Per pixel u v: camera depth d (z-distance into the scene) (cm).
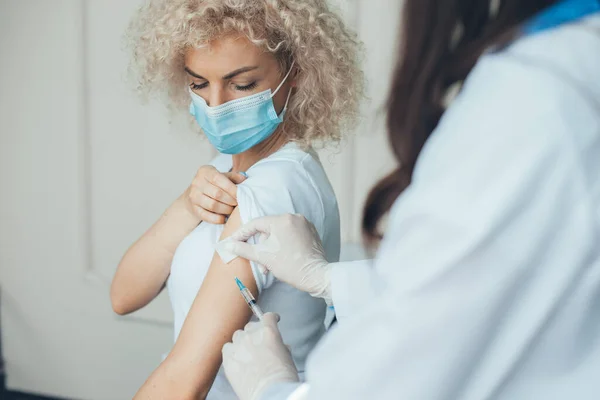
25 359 291
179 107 156
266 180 128
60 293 280
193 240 133
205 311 122
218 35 122
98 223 269
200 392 121
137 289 150
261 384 105
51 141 268
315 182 134
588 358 79
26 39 263
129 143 257
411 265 74
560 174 70
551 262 73
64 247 275
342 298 116
